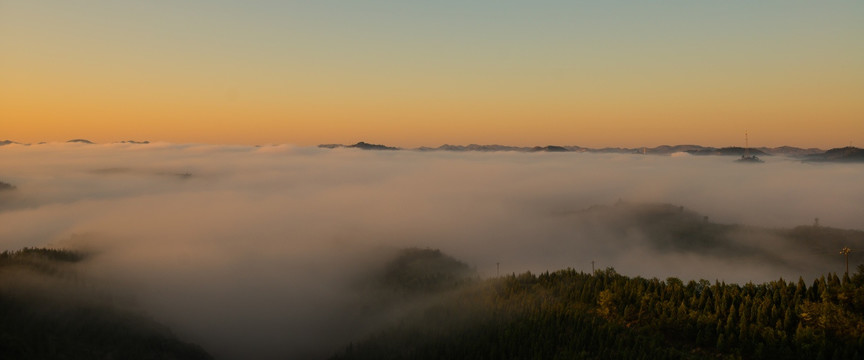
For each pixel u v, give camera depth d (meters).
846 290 131.25
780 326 126.00
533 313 164.12
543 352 140.50
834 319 119.00
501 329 160.00
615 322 146.62
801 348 115.19
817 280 142.75
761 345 119.50
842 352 112.00
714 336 130.88
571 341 139.50
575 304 167.50
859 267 139.25
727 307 142.62
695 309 144.62
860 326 114.88
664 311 143.00
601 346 132.62
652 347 128.25
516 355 145.75
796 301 134.00
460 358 156.50
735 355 122.94
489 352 152.12
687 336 135.75
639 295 157.75
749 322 131.50
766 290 146.75
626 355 126.62
